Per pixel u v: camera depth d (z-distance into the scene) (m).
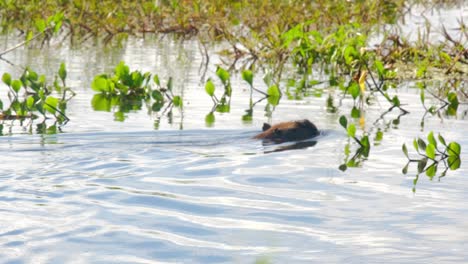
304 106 23.89
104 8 39.88
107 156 17.12
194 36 38.22
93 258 11.12
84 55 32.19
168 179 15.38
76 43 35.56
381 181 15.55
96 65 29.84
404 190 14.90
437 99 25.30
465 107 24.03
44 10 39.19
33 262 10.91
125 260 11.08
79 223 12.51
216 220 12.88
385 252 11.55
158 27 38.56
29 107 22.22
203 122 21.22
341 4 40.16
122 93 25.58
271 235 12.19
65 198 13.88
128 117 21.81
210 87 24.17
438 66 30.42
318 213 13.35
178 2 40.56
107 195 14.12
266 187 14.92
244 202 13.91
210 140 19.05
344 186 15.06
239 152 17.91
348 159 17.33
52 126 20.41
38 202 13.59
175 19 39.22
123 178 15.34
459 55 29.77
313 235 12.24
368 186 15.12
